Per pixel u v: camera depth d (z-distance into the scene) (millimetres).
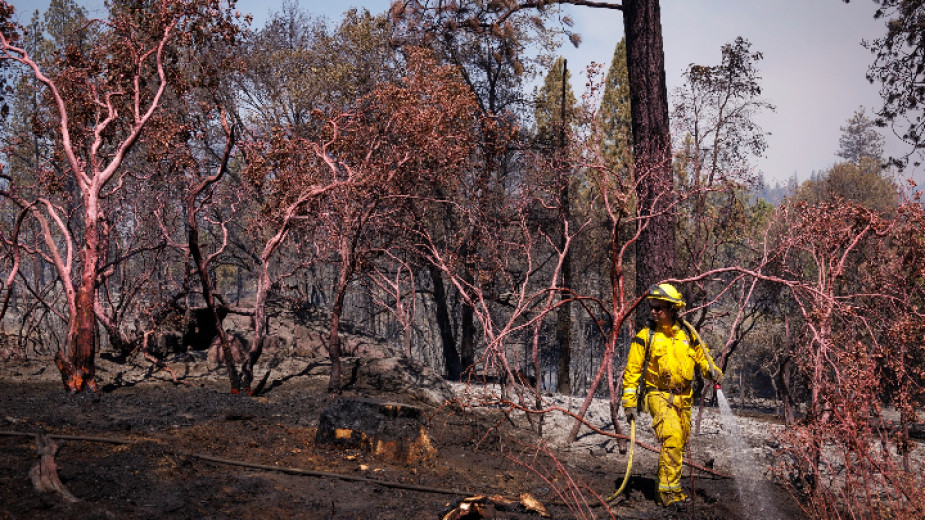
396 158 10461
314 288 22016
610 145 31875
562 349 19641
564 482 6160
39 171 10492
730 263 10953
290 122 20938
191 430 6156
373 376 11055
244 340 12383
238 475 4930
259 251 15938
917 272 6887
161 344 11992
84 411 6707
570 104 19484
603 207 17641
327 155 10500
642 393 5773
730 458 7840
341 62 20688
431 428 7934
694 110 13094
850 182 32750
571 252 22312
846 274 8211
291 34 23062
